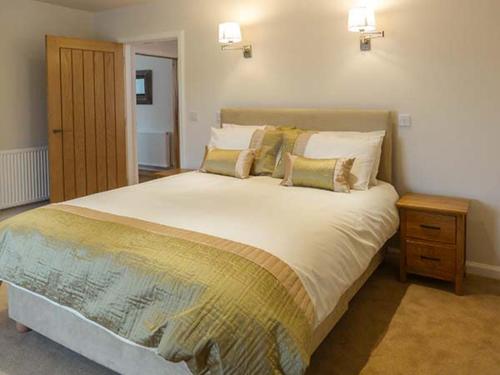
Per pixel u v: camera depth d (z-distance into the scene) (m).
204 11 4.38
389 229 2.95
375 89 3.52
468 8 3.09
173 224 2.20
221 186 3.21
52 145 4.77
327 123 3.68
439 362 2.19
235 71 4.25
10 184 4.87
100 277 1.85
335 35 3.64
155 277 1.70
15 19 4.76
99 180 5.23
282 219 2.31
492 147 3.15
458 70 3.18
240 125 4.10
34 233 2.18
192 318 1.52
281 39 3.93
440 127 3.31
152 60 8.12
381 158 3.47
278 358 1.58
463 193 3.30
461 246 2.92
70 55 4.80
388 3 3.38
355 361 2.20
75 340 2.11
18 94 4.88
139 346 1.77
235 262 1.72
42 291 2.05
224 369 1.49
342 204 2.70
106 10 5.24
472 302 2.85
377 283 3.17
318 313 1.86
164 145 8.09
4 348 2.29
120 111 5.34
